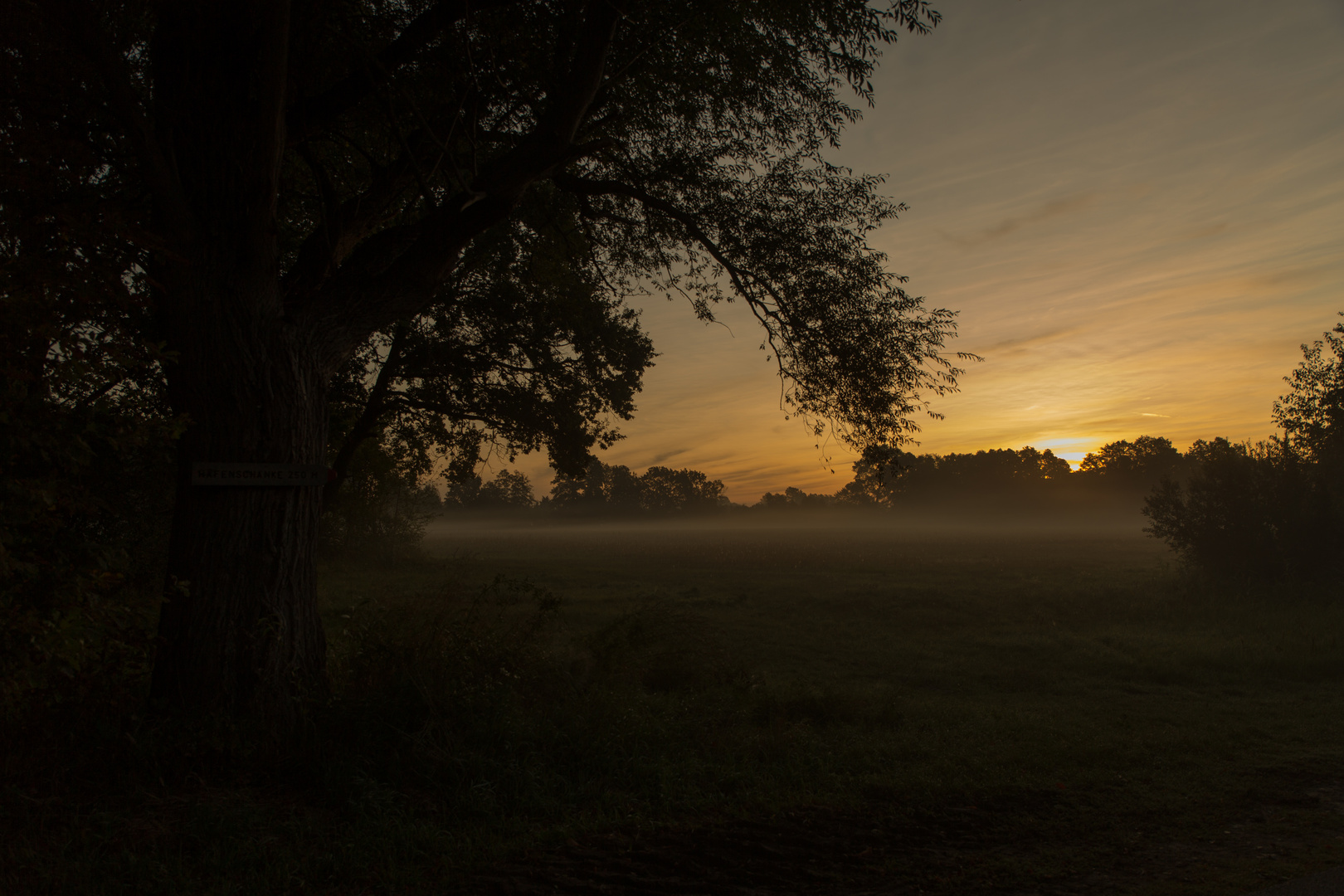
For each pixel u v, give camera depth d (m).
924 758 6.54
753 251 8.55
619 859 4.15
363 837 4.19
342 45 7.29
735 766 6.02
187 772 4.69
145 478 7.12
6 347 4.11
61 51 5.21
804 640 14.22
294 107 6.91
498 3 7.22
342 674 6.45
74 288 4.56
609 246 10.30
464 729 5.64
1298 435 25.23
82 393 4.73
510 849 4.23
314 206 9.61
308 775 4.93
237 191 5.84
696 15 7.06
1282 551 20.09
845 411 8.61
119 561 4.73
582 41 6.81
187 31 5.79
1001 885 3.91
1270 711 8.70
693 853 4.27
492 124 8.96
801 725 7.45
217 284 5.72
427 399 22.22
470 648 6.84
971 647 13.79
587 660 8.80
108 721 4.92
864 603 19.70
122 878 3.57
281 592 5.87
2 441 4.11
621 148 8.41
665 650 9.84
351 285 6.62
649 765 5.70
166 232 5.66
